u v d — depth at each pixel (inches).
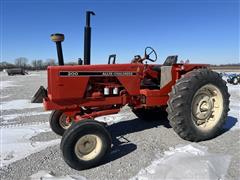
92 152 144.2
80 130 138.1
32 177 133.4
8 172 139.4
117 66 174.6
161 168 138.3
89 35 175.9
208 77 176.9
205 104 181.5
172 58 200.1
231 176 128.3
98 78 170.2
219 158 147.3
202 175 128.0
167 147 169.2
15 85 720.3
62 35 162.6
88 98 167.0
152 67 199.3
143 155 156.8
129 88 180.9
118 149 167.5
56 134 201.2
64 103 160.7
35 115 274.4
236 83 636.1
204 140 179.3
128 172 136.6
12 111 300.2
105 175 134.5
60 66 156.5
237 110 274.4
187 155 151.9
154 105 186.7
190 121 170.2
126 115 259.4
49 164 148.6
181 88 168.7
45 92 168.1
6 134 204.5
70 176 134.3
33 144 180.7
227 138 183.5
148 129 210.4
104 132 144.7
